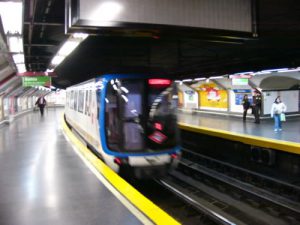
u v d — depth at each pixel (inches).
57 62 568.7
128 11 207.0
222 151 527.5
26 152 386.0
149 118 345.4
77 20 194.7
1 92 690.2
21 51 395.2
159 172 340.2
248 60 545.6
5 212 188.7
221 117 927.7
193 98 1138.0
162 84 357.4
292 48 451.8
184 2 223.8
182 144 650.2
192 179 450.6
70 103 687.1
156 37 242.8
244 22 249.9
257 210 323.6
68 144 446.9
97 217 178.5
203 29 231.0
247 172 438.3
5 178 264.5
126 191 220.8
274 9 266.1
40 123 788.6
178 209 322.0
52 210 190.5
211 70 713.6
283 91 827.4
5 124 749.9
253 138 455.8
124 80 346.9
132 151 335.6
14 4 195.9
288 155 402.3
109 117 339.6
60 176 268.5
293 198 353.1
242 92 868.0
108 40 434.9
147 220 172.9
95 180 255.3
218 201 352.2
